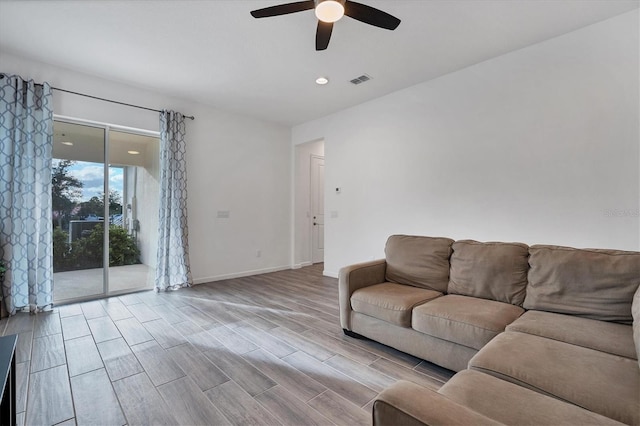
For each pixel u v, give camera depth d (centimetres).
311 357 222
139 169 402
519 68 302
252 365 210
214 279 462
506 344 146
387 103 415
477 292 229
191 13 245
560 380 115
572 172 272
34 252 311
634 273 170
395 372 202
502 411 97
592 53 262
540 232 290
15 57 308
